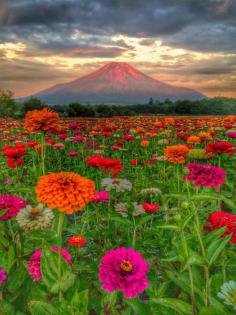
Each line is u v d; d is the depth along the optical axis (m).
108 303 2.21
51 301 2.32
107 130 10.18
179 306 2.05
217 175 2.38
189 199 2.41
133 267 1.86
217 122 15.81
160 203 5.43
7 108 42.12
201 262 2.08
